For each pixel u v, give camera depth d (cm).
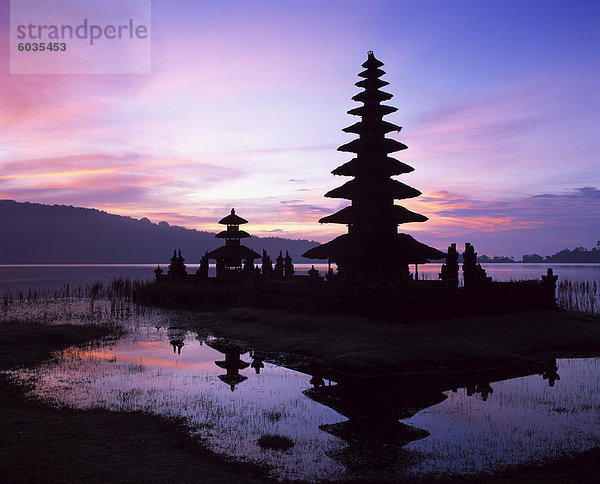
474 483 1258
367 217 3834
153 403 1925
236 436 1581
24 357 2823
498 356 2605
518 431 1634
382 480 1275
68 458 1327
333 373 2469
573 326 3253
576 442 1527
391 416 1805
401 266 3966
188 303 5616
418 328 2964
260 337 3412
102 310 5388
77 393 2059
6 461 1284
